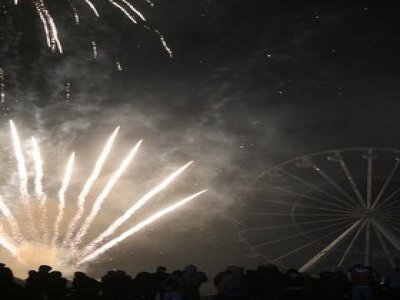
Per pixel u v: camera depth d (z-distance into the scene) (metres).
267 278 17.30
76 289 16.98
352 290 17.30
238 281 17.02
